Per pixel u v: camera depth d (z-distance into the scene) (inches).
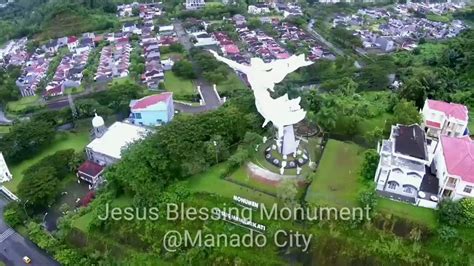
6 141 3196.4
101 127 3390.7
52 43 5999.0
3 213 2682.1
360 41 5713.6
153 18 6998.0
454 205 1798.7
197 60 4931.1
